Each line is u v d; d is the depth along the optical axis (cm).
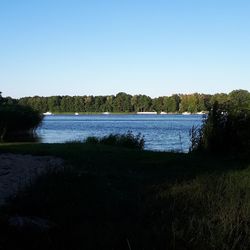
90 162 1553
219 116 1884
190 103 12212
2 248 703
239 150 1744
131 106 17262
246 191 1062
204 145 1878
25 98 16712
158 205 955
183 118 13462
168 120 11438
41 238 749
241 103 1884
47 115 17638
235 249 717
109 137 2473
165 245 716
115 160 1616
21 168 1390
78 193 1011
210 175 1309
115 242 722
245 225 800
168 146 3303
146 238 736
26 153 1764
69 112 17288
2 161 1523
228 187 1102
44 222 846
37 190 1002
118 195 1033
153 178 1291
